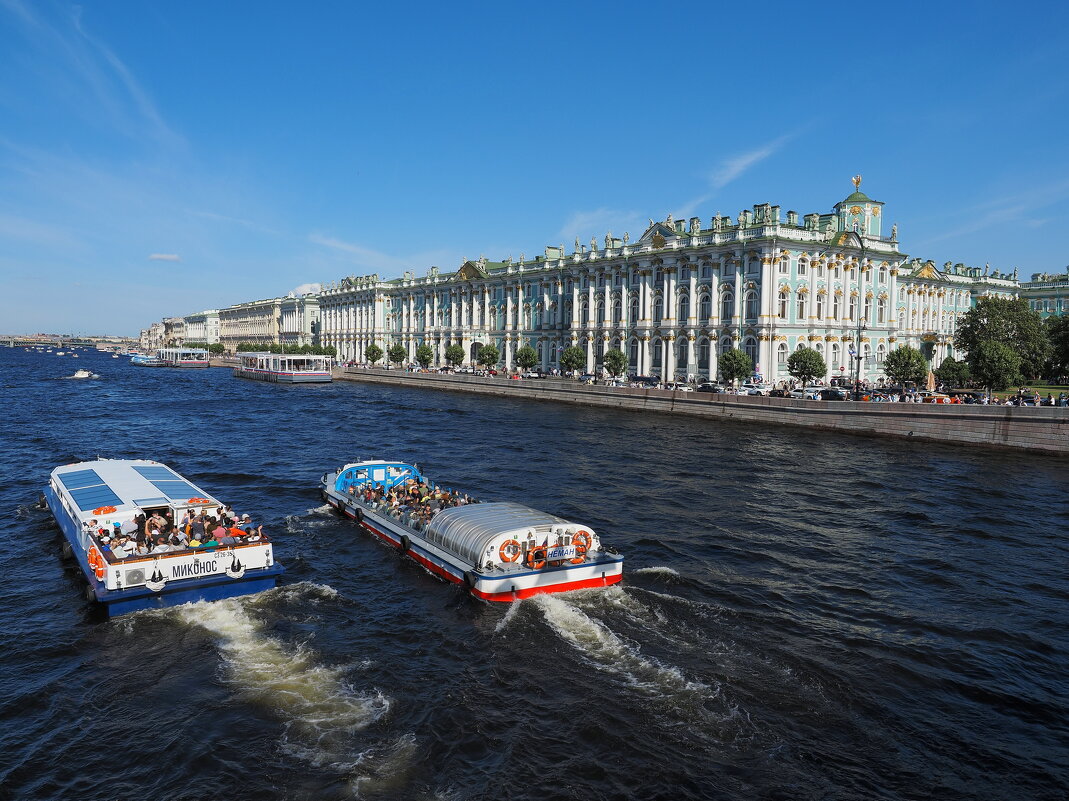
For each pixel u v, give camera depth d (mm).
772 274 75688
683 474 38625
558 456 44156
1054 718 14547
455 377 97188
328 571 22344
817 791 11992
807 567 23531
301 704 14547
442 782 12102
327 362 123875
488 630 17844
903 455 45062
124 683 15383
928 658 17016
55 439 49594
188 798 11695
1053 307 115625
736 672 15992
